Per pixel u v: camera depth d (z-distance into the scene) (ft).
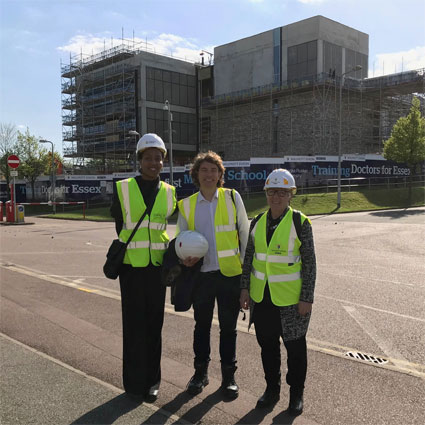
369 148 147.33
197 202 11.85
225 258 11.64
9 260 36.17
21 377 12.50
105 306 20.86
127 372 11.29
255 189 106.22
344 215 80.02
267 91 146.00
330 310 19.95
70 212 116.06
